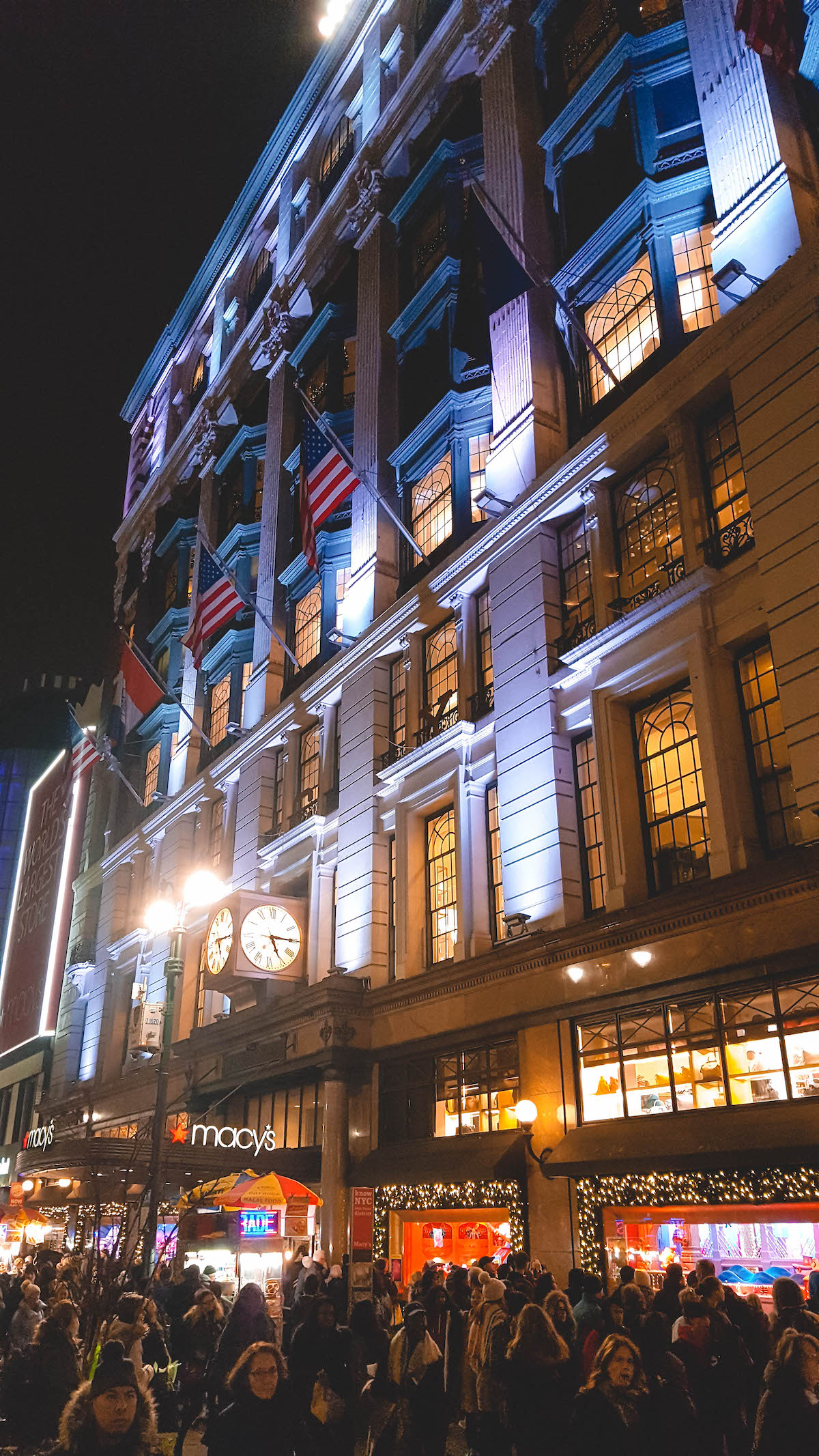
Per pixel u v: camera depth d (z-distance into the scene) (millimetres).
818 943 13391
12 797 85875
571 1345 9273
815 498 14875
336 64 39062
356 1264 18141
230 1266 19000
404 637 26141
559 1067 17297
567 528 21438
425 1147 20047
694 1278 11758
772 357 16203
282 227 40906
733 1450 8047
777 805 15438
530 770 20047
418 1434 8570
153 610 46938
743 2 17094
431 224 30875
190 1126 28594
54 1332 8930
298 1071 24047
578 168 23188
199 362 50062
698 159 20297
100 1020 42094
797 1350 6145
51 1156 24516
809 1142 12586
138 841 41188
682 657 16984
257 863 30969
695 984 15125
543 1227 16641
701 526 17531
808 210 17516
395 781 24922
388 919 24578
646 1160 14484
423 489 27953
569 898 18594
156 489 49531
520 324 24016
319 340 35688
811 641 14438
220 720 38156
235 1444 5961
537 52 27203
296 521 33531
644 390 18953
